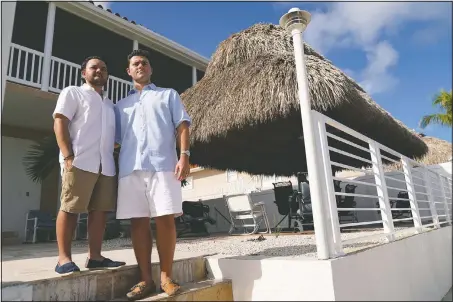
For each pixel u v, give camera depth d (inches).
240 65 199.6
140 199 90.0
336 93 149.9
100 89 99.1
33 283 70.1
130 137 93.1
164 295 84.0
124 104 99.2
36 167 292.8
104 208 91.8
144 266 87.7
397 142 244.2
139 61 99.8
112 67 400.2
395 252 127.0
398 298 117.8
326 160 100.6
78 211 84.0
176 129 99.5
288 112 159.0
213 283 96.2
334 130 200.8
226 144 233.8
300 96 101.4
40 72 282.4
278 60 175.6
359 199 342.0
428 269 165.2
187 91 226.4
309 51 199.9
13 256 130.6
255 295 94.9
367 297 95.5
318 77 154.9
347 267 89.0
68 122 88.3
